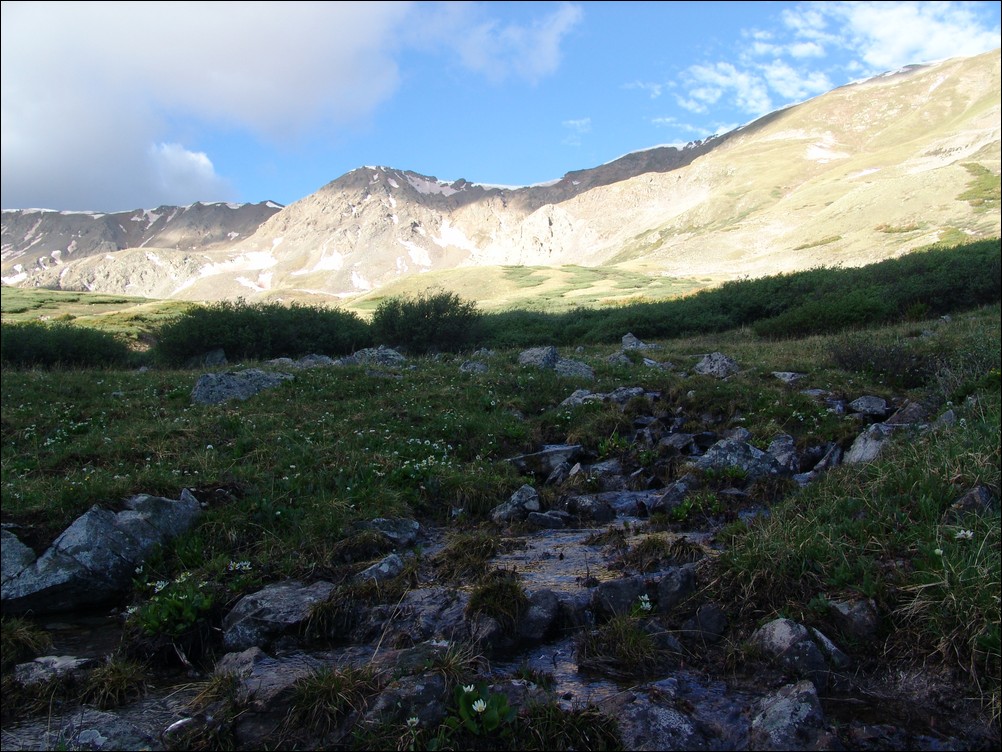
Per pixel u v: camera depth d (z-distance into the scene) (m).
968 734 3.76
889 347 14.83
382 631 5.17
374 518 7.40
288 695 4.30
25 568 5.96
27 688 4.61
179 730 4.10
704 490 8.02
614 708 3.99
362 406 12.98
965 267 28.94
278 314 28.73
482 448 10.91
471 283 106.69
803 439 10.00
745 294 35.41
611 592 5.28
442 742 3.78
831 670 4.30
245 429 10.62
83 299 80.81
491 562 6.46
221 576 6.08
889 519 5.69
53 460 9.12
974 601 4.36
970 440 7.07
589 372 16.89
